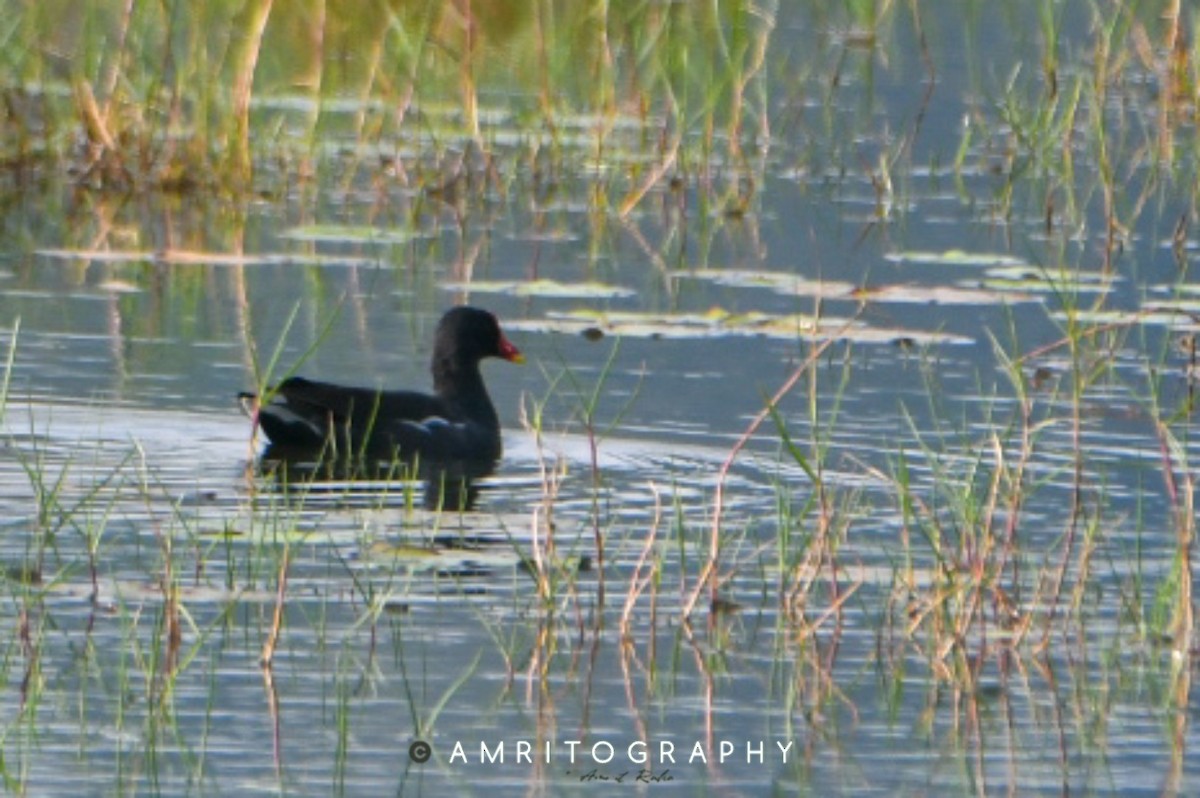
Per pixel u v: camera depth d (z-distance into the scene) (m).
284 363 17.45
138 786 9.78
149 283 20.06
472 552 13.05
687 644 11.70
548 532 12.35
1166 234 22.28
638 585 12.49
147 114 24.25
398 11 28.00
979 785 10.05
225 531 12.91
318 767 10.04
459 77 27.34
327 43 27.55
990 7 32.84
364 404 15.52
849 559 13.02
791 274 20.58
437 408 15.80
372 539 13.19
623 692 11.04
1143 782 10.12
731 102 26.12
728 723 10.70
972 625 12.04
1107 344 18.33
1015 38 30.70
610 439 15.80
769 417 16.25
